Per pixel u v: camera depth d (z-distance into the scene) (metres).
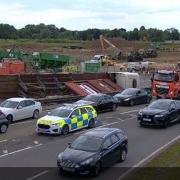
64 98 43.62
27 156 21.14
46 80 48.09
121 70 80.06
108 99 38.53
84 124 29.12
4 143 24.19
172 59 115.19
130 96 43.19
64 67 65.50
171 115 31.44
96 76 54.78
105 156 18.59
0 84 43.06
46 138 25.88
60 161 17.89
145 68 85.75
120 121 33.28
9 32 188.88
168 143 25.00
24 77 45.69
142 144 24.61
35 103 34.00
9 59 60.00
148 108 31.77
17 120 32.25
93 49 131.12
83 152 18.16
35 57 62.88
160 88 48.94
